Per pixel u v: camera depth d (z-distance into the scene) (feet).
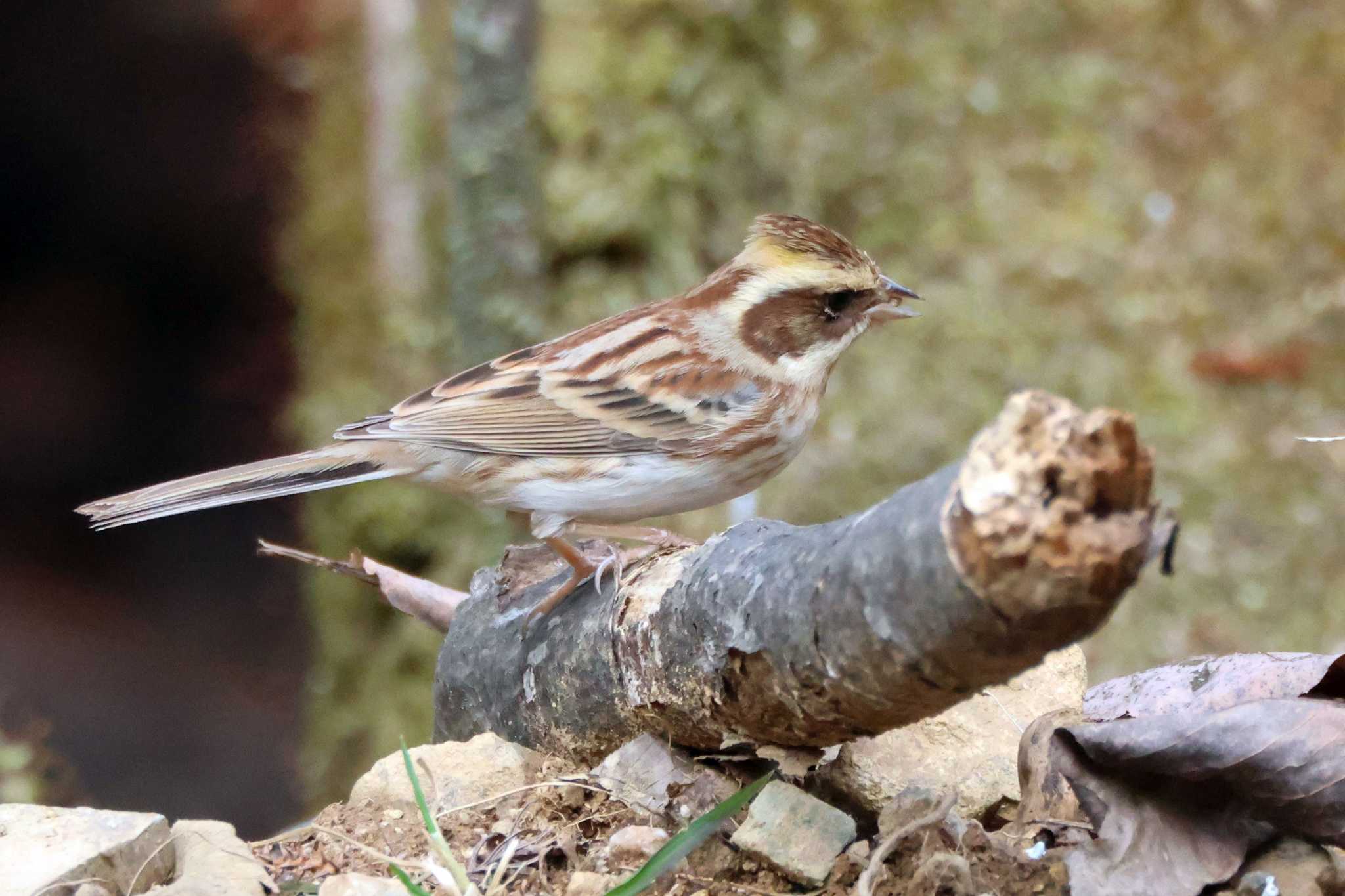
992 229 51.90
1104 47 54.75
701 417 22.43
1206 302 50.83
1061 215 52.24
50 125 46.50
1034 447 10.54
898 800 14.08
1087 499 10.44
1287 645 43.21
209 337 49.26
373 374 47.37
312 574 48.19
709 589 14.40
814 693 13.25
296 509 49.08
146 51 46.65
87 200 47.75
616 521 23.52
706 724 15.21
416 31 46.93
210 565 49.44
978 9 54.65
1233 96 53.72
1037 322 50.21
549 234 48.75
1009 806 15.72
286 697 47.44
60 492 49.24
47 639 46.68
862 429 48.62
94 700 45.47
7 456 48.62
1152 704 17.90
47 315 48.49
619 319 23.77
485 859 15.43
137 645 47.52
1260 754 13.10
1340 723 13.25
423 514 46.68
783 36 53.11
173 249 48.73
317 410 47.24
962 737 16.07
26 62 45.60
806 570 12.93
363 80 47.42
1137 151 53.42
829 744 14.53
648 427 22.39
